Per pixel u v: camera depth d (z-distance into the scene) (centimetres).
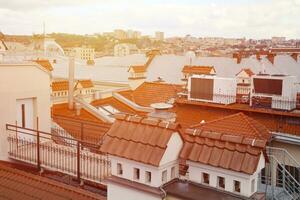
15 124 1343
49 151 1256
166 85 3128
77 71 5406
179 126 721
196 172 723
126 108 2764
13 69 1328
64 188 952
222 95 2277
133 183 732
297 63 5591
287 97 2077
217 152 696
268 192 880
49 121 1491
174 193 687
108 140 770
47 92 1477
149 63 5488
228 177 682
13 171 1066
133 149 728
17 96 1347
